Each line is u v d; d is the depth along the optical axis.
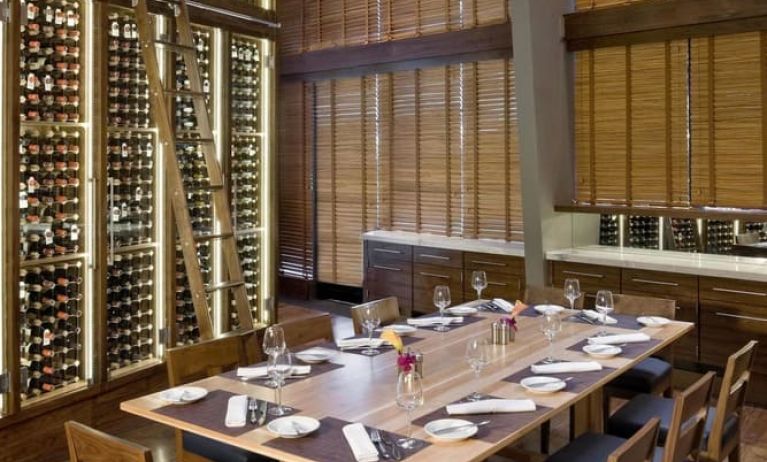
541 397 2.78
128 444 2.12
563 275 5.89
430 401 2.74
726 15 5.14
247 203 5.73
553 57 5.85
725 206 5.36
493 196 6.84
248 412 2.64
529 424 2.51
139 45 4.73
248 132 5.65
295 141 8.61
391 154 7.64
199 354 3.33
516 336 3.77
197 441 3.18
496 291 6.49
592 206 5.89
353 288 8.45
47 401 4.21
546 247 5.98
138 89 4.75
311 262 8.61
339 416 2.60
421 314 7.13
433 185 7.30
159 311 4.96
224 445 3.11
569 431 4.48
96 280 4.46
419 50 7.20
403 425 2.50
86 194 4.42
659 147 5.63
